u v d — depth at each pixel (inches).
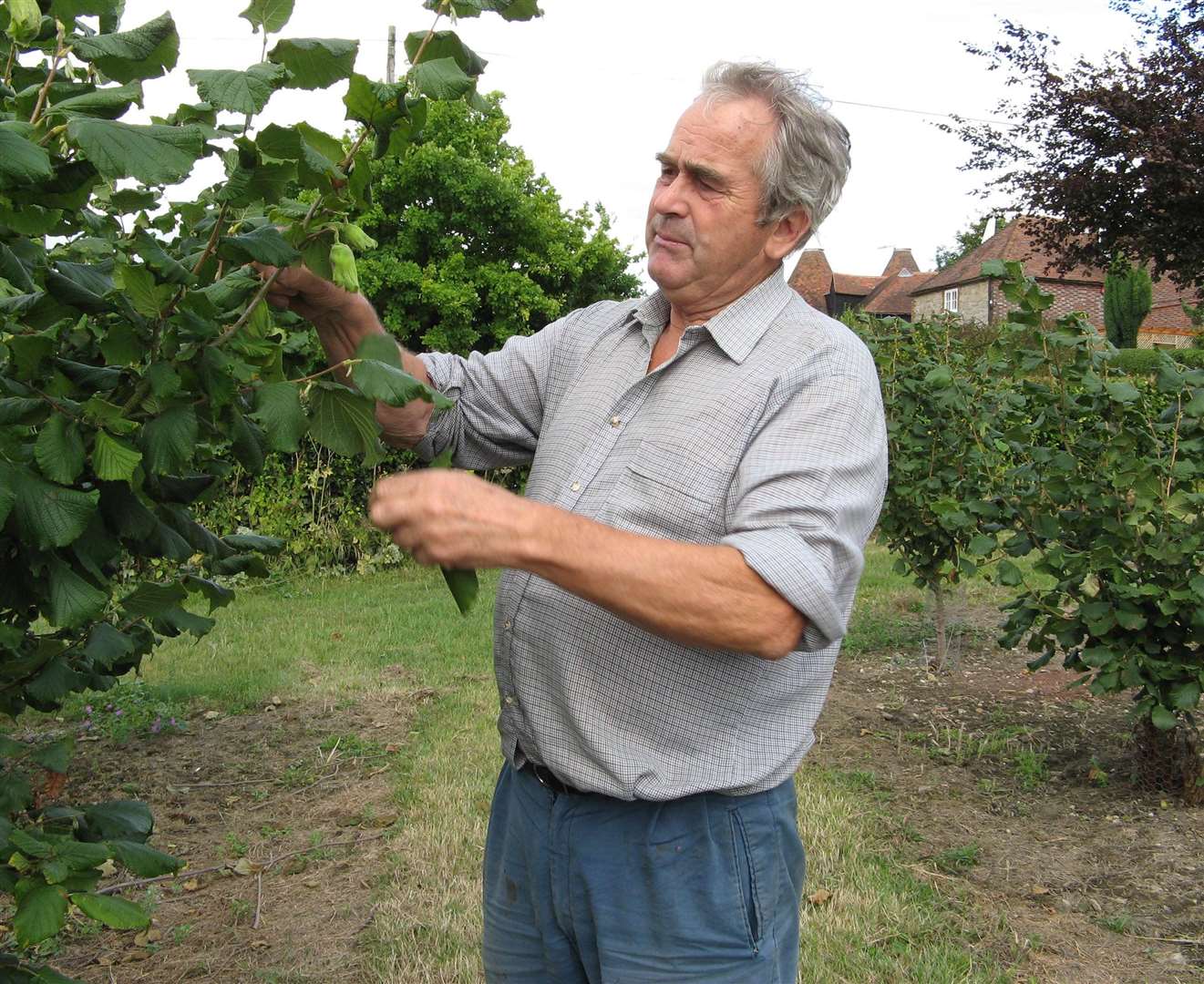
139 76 54.6
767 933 72.5
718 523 68.8
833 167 70.2
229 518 354.0
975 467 225.3
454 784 180.7
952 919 139.4
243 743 204.8
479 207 417.7
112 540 60.4
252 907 143.9
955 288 1502.2
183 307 53.1
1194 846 157.0
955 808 174.2
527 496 78.1
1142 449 176.2
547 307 426.6
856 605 319.0
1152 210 406.0
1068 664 182.5
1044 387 181.6
